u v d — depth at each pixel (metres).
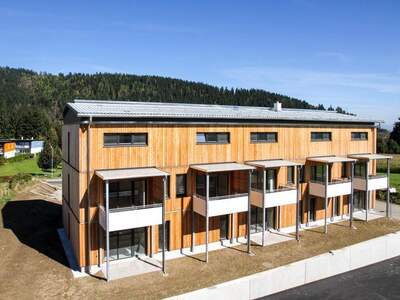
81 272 19.50
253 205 24.81
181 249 22.58
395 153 80.88
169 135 21.72
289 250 23.00
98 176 19.12
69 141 23.56
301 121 27.28
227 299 17.17
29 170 61.59
